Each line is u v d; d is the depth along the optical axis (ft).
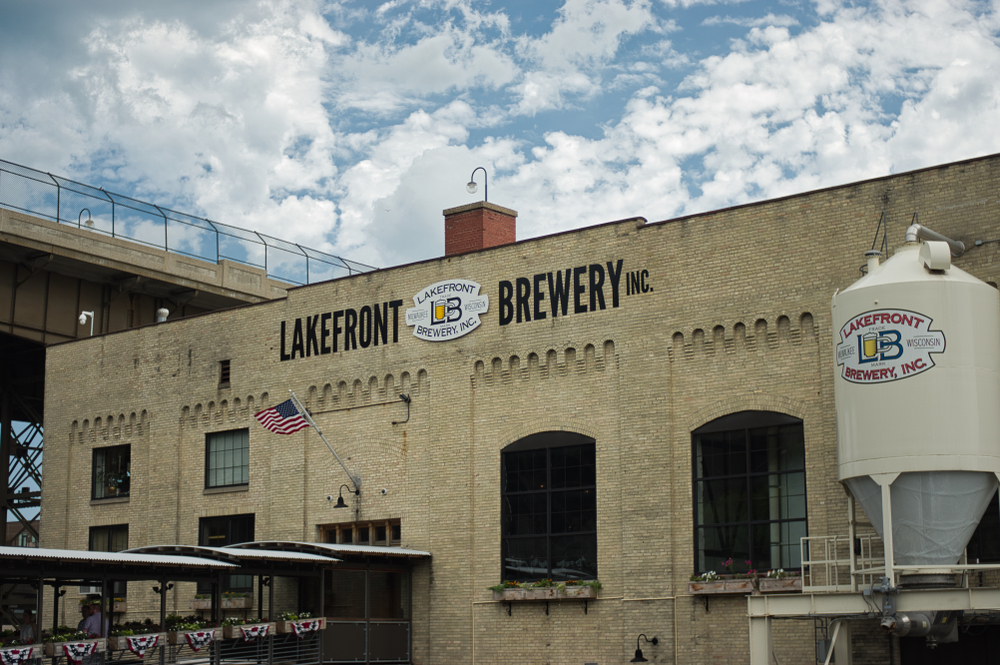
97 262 155.53
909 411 73.41
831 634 84.53
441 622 108.37
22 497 164.96
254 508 124.57
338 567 105.19
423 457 112.88
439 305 114.42
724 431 96.37
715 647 93.04
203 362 132.16
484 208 123.34
